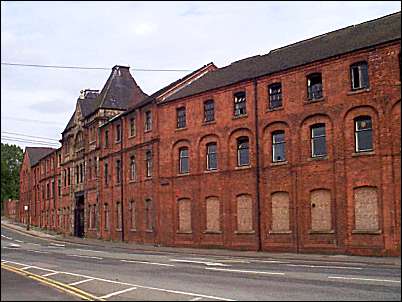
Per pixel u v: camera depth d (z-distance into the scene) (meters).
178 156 43.03
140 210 48.09
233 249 37.50
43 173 82.94
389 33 30.81
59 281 18.97
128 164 51.09
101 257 31.86
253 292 15.57
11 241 54.88
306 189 33.28
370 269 22.45
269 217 35.38
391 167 29.23
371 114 30.34
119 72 61.75
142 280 19.22
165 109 44.41
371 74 30.41
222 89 39.31
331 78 32.38
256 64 40.19
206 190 40.09
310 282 17.55
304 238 33.12
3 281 18.48
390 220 29.06
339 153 31.62
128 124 51.44
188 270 22.75
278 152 35.47
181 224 42.34
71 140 68.69
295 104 34.25
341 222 31.23
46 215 80.12
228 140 38.56
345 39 34.41
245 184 37.12
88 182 61.75
